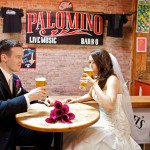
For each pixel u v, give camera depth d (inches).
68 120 70.5
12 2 214.2
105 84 89.7
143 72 230.7
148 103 108.2
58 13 220.5
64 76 230.1
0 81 80.0
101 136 81.0
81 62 230.2
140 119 110.9
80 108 87.7
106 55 91.6
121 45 234.1
